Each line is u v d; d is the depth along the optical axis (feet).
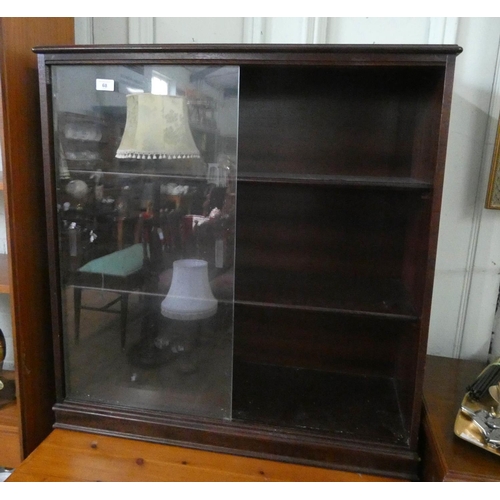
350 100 3.85
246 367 4.48
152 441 3.57
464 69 3.82
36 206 3.73
